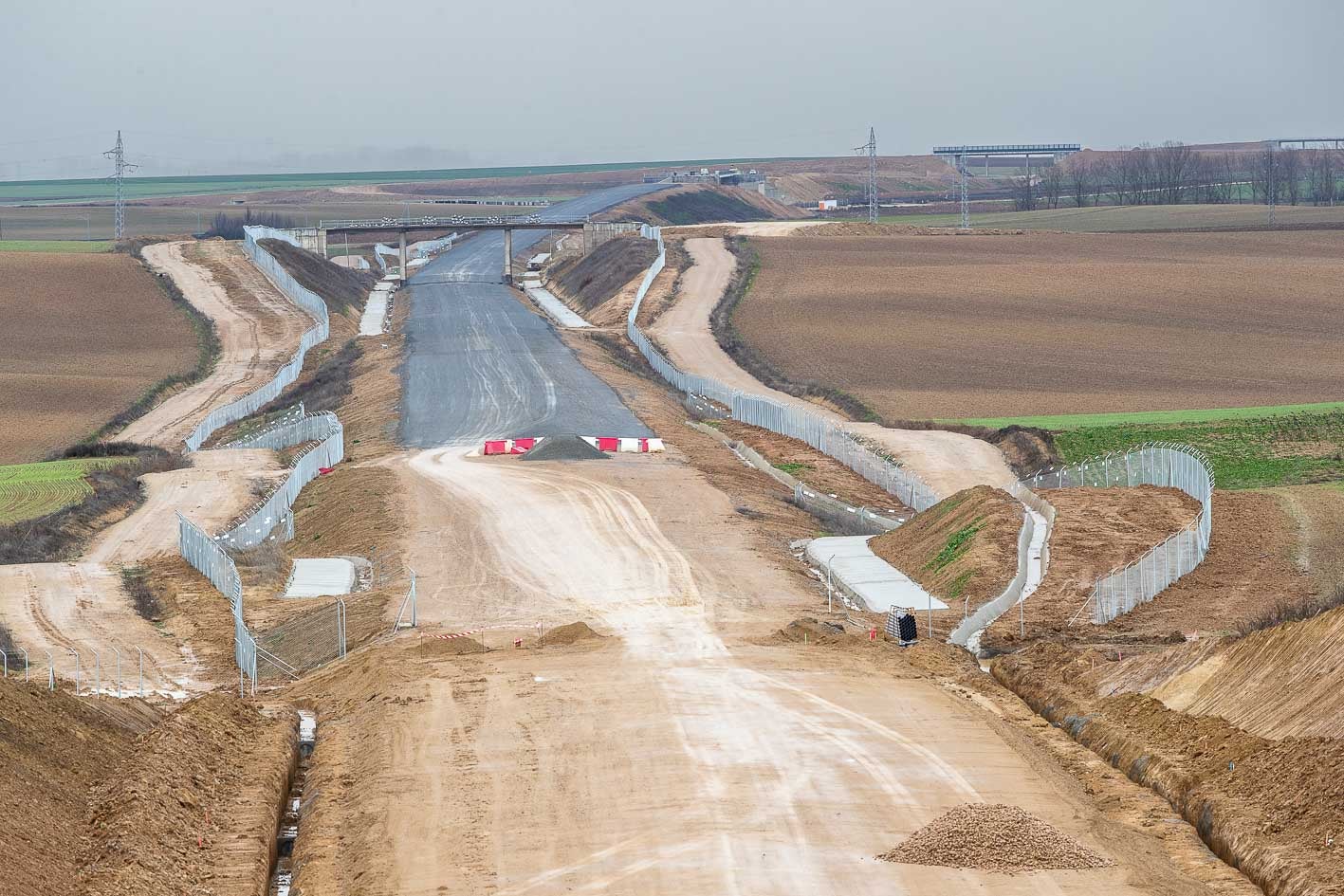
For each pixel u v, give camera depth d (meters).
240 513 67.75
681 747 31.17
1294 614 34.81
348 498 65.69
